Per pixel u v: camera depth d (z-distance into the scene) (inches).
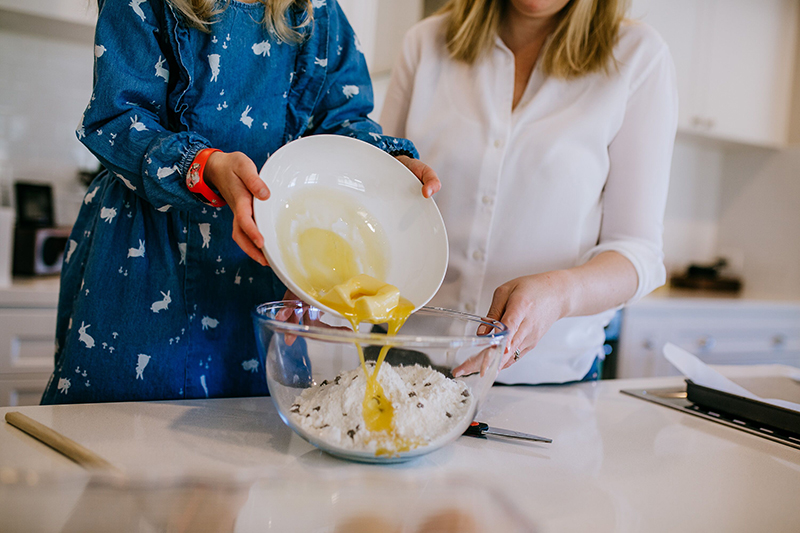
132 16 28.3
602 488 21.8
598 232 43.9
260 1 32.1
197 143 26.1
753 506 21.0
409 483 21.1
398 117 48.1
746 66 108.7
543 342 41.0
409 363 24.2
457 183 43.1
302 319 27.0
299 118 34.5
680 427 30.4
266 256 21.8
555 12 39.9
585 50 41.0
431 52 45.9
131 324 31.8
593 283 32.4
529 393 35.9
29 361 67.4
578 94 41.5
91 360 31.3
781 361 104.1
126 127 27.2
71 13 71.8
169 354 32.3
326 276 25.5
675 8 99.5
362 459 22.0
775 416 30.5
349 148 27.2
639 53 40.7
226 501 18.9
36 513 17.2
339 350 22.2
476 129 42.6
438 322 29.0
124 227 32.0
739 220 122.0
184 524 17.3
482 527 18.2
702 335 96.0
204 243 32.7
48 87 82.9
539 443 26.4
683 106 102.7
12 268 75.7
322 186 26.7
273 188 24.6
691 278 117.3
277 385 22.6
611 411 32.9
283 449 23.6
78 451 20.8
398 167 27.7
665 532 18.6
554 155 40.5
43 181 83.9
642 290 36.0
